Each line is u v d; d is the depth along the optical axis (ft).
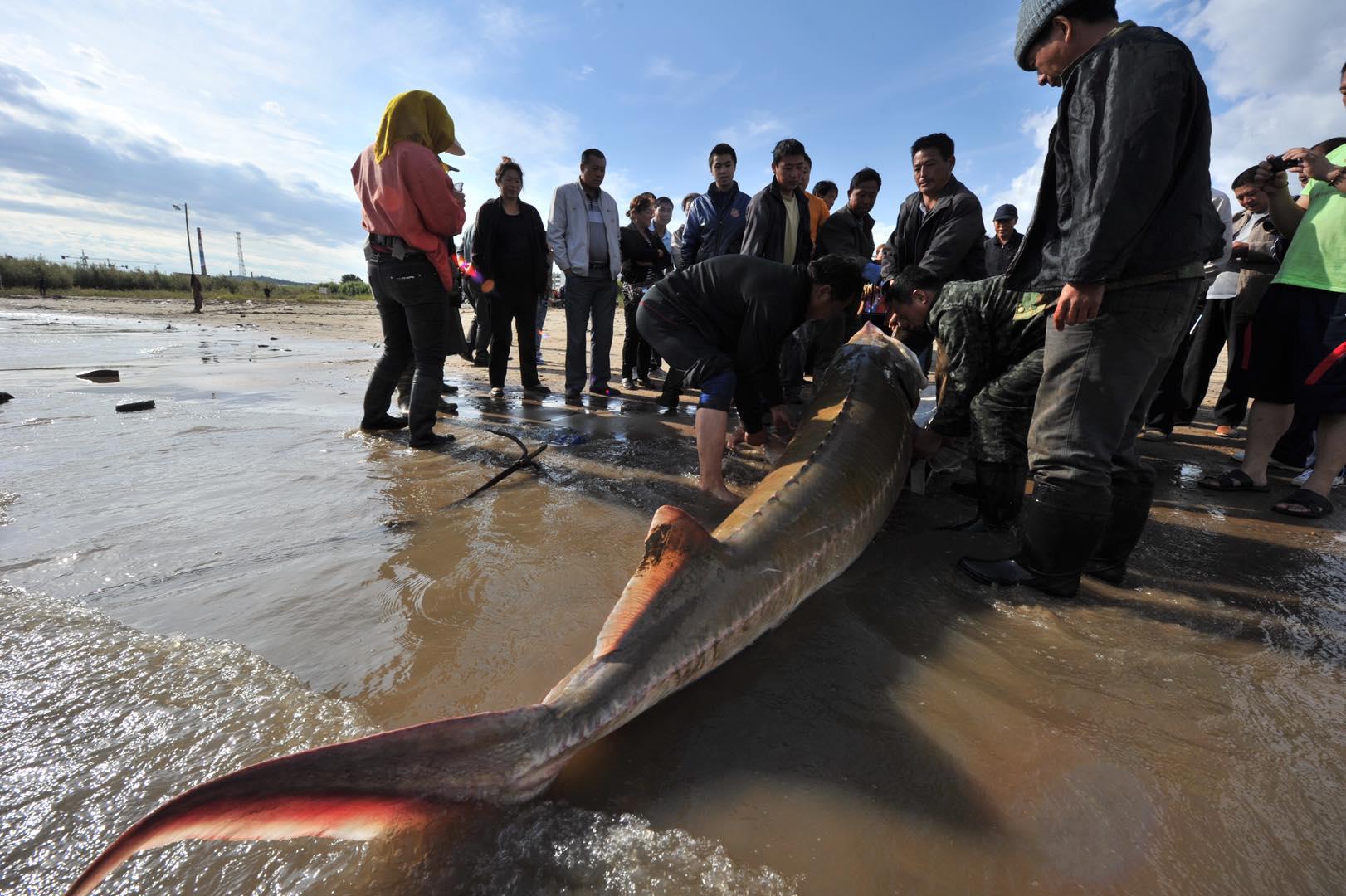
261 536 10.31
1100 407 8.58
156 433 16.83
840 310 12.89
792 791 5.54
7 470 13.37
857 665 7.45
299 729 5.86
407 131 15.15
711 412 13.01
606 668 6.03
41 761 5.40
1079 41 8.18
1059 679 7.36
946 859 4.93
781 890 4.58
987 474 11.82
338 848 4.80
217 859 4.67
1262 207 17.12
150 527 10.53
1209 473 16.17
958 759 5.99
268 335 53.06
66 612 7.75
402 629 7.67
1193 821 5.37
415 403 16.17
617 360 40.93
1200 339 20.57
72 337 46.88
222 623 7.65
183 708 6.09
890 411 12.52
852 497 9.64
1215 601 9.42
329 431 17.92
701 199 24.09
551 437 17.89
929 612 8.82
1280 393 14.62
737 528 8.07
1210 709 6.89
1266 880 4.84
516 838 4.89
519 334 25.82
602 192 24.21
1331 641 8.38
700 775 5.68
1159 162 7.29
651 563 6.93
